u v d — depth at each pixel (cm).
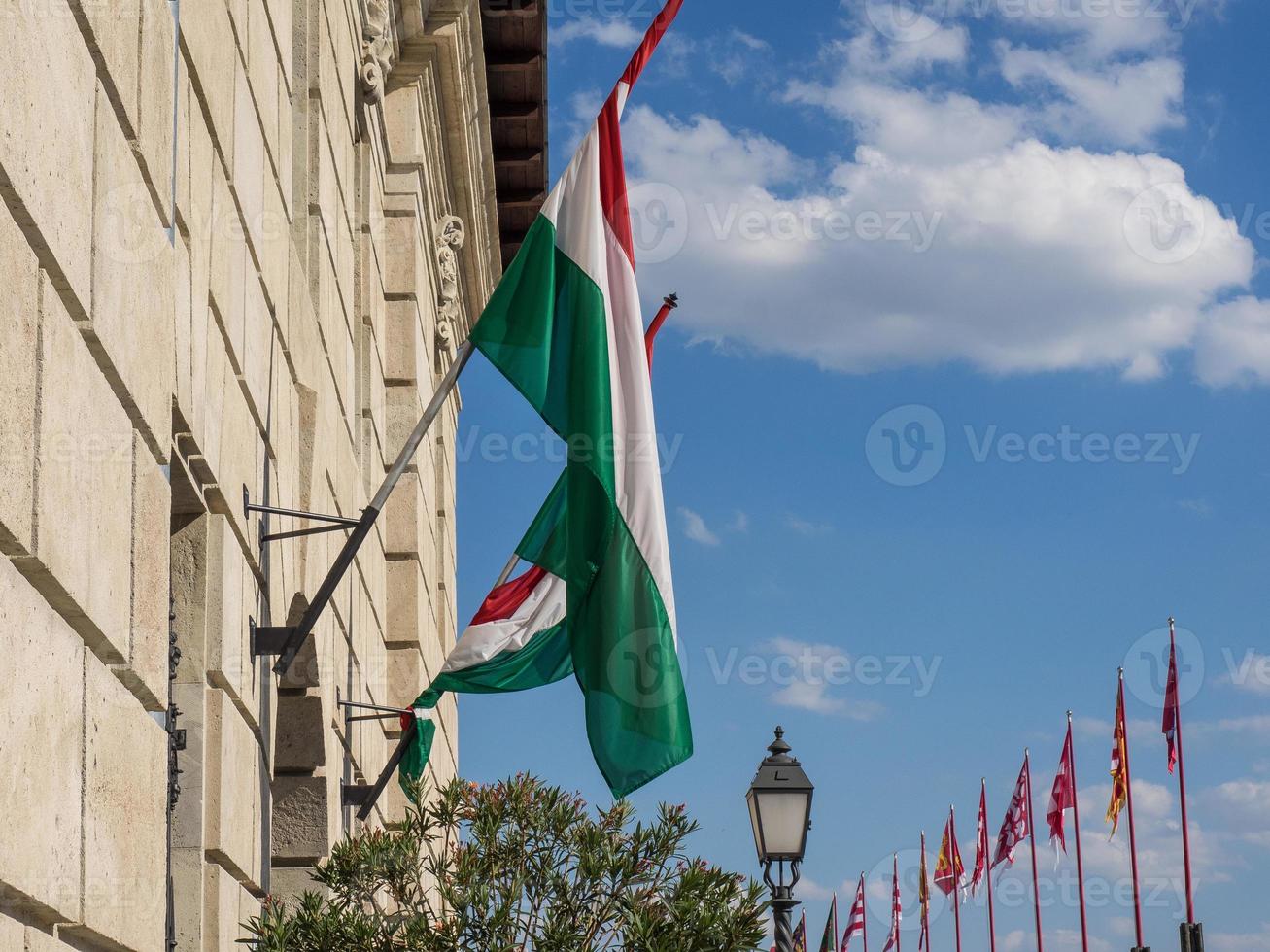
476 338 1138
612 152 1188
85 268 586
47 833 532
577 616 1123
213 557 930
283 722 1316
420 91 2005
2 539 509
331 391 1434
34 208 526
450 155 2273
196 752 905
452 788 1247
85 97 591
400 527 2016
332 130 1458
